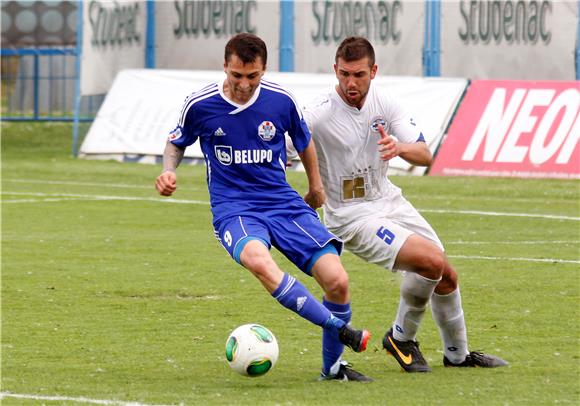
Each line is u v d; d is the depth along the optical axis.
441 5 80.62
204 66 86.75
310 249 20.44
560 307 28.98
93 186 61.16
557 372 21.67
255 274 19.55
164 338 25.62
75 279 33.97
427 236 22.42
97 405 18.83
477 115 64.94
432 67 79.62
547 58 79.88
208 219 48.62
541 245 40.41
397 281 33.44
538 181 60.38
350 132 21.89
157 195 57.16
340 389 20.17
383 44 81.25
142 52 87.69
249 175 20.72
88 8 78.69
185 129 21.06
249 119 20.50
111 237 43.06
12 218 48.56
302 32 82.50
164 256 38.50
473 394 19.67
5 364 22.75
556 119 62.47
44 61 100.25
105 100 77.38
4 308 29.44
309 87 70.62
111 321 27.72
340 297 20.28
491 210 50.56
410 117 22.05
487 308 28.94
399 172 64.50
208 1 86.19
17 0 87.75
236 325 27.19
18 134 91.25
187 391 20.02
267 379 21.23
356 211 22.17
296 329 26.69
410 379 21.20
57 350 24.23
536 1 80.00
